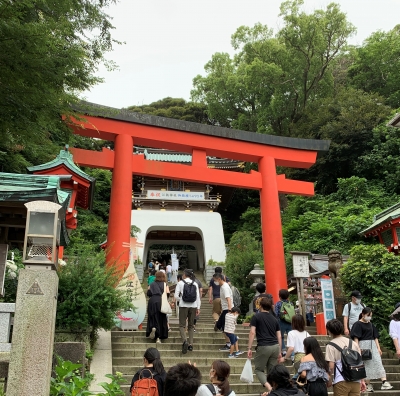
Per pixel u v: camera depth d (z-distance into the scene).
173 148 14.97
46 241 4.88
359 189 25.23
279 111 32.41
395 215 14.20
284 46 33.12
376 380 8.05
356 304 8.23
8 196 5.27
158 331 8.47
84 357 6.12
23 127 5.98
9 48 5.12
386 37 35.03
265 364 6.42
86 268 7.88
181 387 3.41
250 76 32.28
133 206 28.66
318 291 13.16
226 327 8.36
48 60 5.57
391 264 10.62
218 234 26.83
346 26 32.47
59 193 6.23
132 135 13.98
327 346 5.62
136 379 4.42
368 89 34.75
